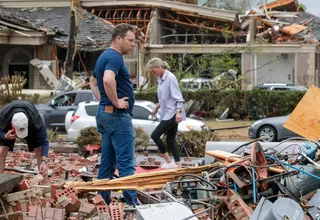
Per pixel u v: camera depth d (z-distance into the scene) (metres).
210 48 44.81
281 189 7.93
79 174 11.55
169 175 8.79
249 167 8.03
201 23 53.25
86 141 18.64
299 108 11.09
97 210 7.63
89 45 43.16
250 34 51.50
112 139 8.76
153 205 6.98
